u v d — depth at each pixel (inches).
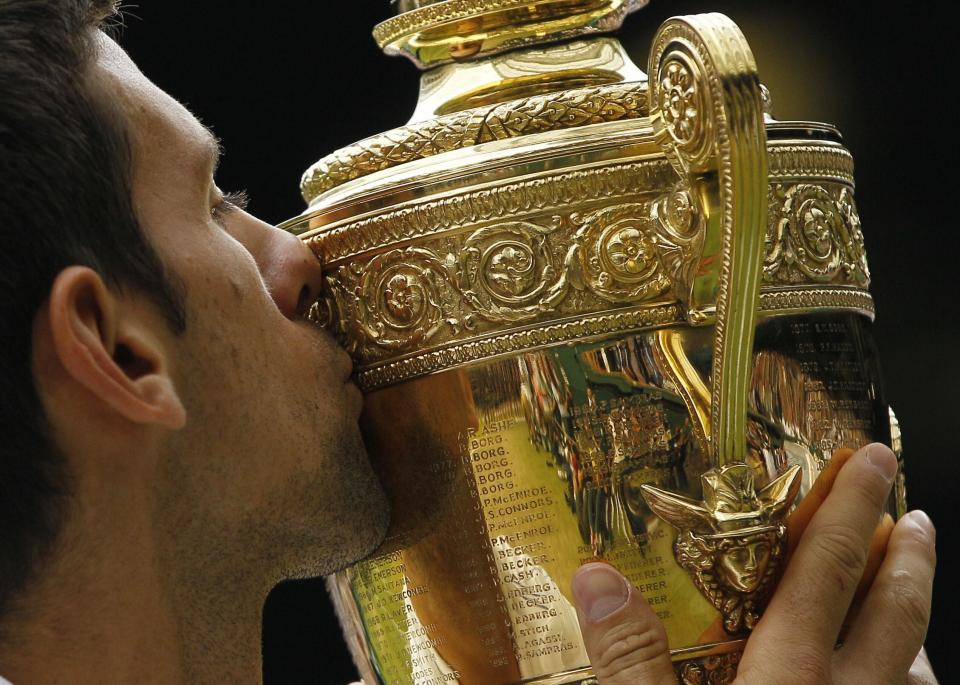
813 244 105.7
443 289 104.9
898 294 259.3
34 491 97.1
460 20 112.8
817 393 104.7
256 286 104.9
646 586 101.6
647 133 103.5
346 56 255.3
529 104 108.2
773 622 100.0
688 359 101.9
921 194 257.4
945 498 257.0
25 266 94.3
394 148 111.4
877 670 103.4
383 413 108.6
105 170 97.9
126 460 99.6
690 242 99.9
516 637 104.3
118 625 101.8
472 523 104.7
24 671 99.7
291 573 110.7
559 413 102.6
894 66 255.3
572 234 102.7
